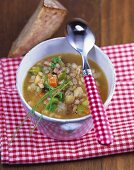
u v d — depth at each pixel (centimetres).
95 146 60
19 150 60
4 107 63
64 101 57
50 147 60
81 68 60
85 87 57
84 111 57
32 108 56
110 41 68
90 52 61
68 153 60
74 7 70
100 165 60
